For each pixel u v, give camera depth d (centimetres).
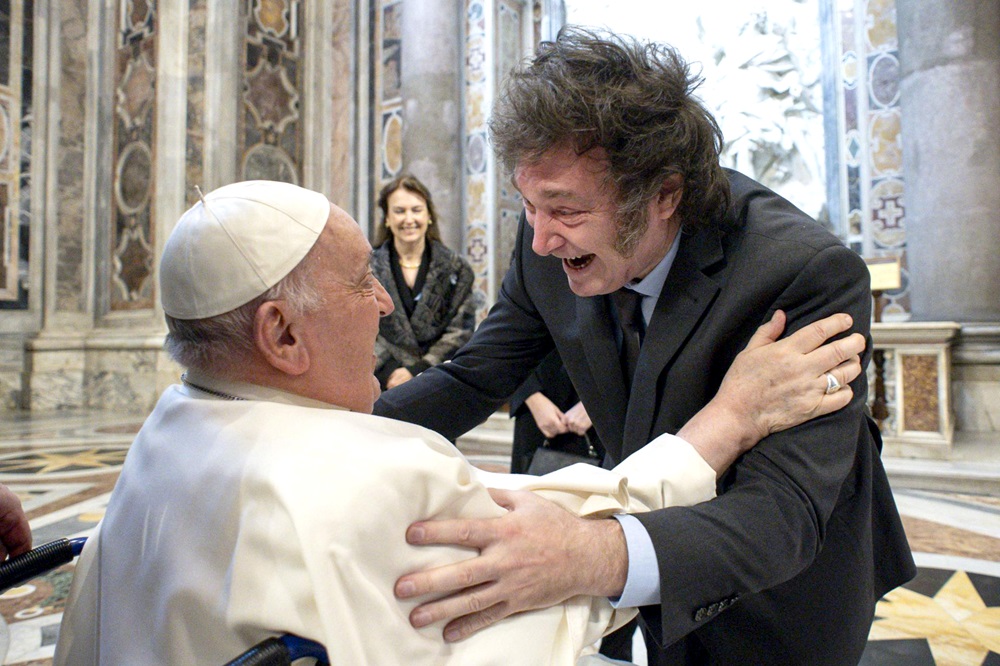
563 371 220
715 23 684
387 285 314
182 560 77
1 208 732
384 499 73
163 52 738
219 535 76
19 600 231
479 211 761
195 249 84
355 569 69
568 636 85
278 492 71
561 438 220
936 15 534
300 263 84
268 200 86
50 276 762
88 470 428
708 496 101
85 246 788
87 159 790
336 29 862
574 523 86
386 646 70
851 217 636
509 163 102
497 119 103
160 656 78
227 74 743
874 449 129
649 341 118
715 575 89
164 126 734
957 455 443
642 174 98
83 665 90
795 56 668
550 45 104
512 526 80
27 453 483
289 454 75
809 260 106
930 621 223
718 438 101
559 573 81
